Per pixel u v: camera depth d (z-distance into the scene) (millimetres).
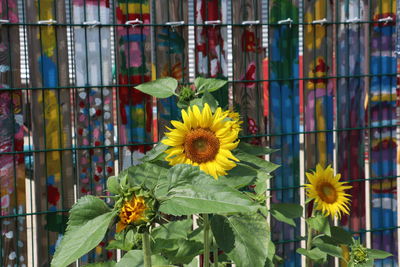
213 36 3117
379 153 3500
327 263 3469
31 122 2914
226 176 2010
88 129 2994
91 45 2955
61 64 2914
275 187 3334
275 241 3367
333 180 2908
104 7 2949
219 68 3135
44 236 2979
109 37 2980
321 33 3309
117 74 3002
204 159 1920
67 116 2961
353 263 2812
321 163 3398
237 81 3174
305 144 3363
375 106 3459
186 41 3084
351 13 3344
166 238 2373
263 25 3207
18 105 2875
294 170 3367
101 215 1463
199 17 3084
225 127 1935
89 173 3018
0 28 2789
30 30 2846
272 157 3314
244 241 2014
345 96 3404
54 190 2980
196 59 3096
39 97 2900
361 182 3496
